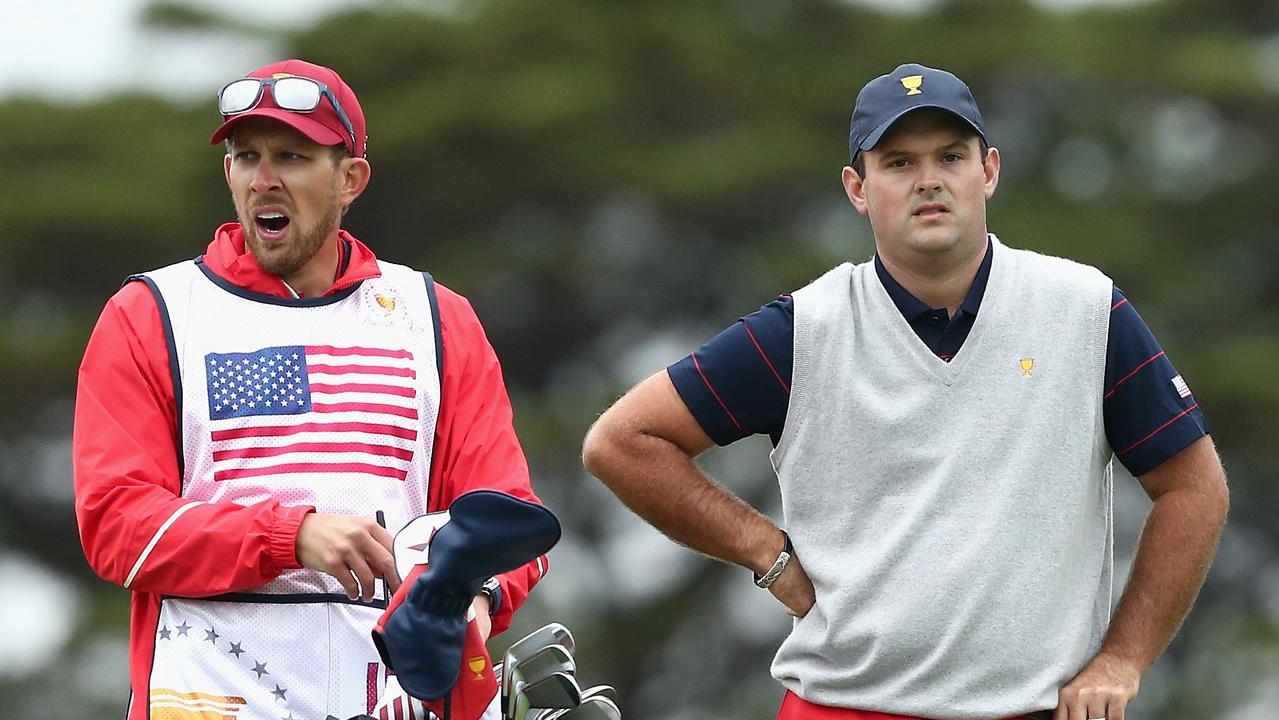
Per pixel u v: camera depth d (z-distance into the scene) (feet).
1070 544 67.05
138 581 65.62
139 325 67.46
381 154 369.71
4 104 390.01
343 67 385.09
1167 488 68.54
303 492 66.90
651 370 384.88
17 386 375.04
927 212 67.87
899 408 67.77
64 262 379.55
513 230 381.60
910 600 66.64
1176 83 394.32
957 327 68.28
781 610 345.10
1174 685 347.56
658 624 346.74
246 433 67.05
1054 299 68.23
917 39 392.88
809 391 69.00
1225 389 359.87
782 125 381.60
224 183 386.93
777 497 338.13
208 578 65.00
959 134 68.28
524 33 382.42
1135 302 376.27
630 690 349.20
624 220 384.68
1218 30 415.85
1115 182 396.16
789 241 373.40
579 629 338.95
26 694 350.84
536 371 386.11
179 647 66.54
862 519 68.23
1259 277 398.21
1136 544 69.56
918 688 66.80
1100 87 395.75
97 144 391.24
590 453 71.00
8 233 368.89
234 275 68.59
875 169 68.80
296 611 66.80
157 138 392.68
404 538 63.36
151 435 66.69
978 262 68.69
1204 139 409.69
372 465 67.51
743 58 387.75
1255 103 395.75
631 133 380.37
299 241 68.33
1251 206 393.29
